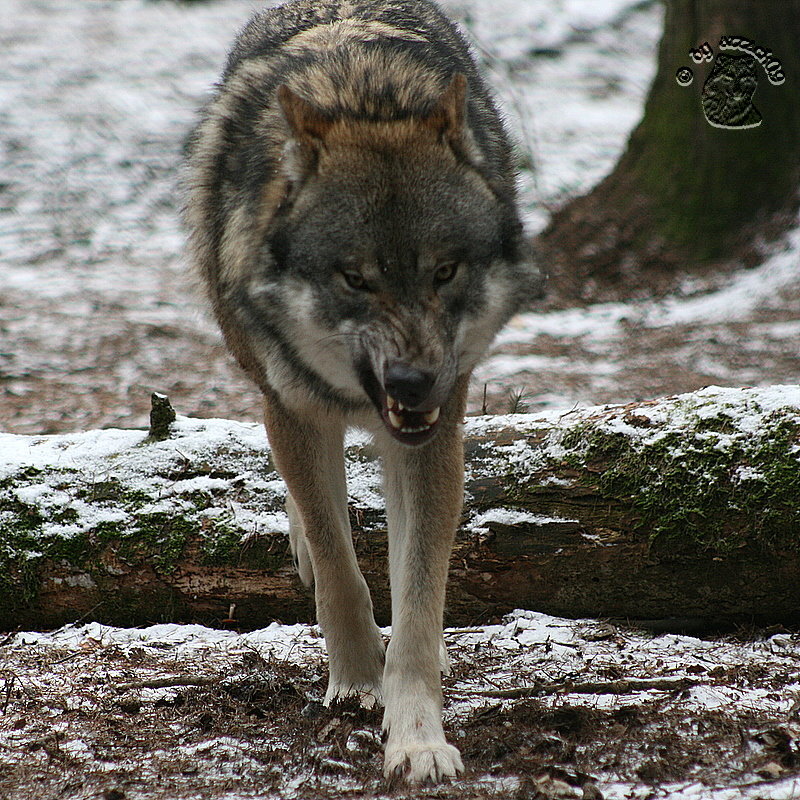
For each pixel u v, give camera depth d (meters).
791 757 6.04
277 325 7.26
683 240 20.88
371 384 6.97
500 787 6.00
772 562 8.16
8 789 6.14
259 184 7.35
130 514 9.04
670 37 21.36
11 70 34.12
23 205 26.14
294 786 6.15
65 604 9.05
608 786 5.89
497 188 7.28
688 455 8.40
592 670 7.71
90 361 17.69
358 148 6.79
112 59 35.44
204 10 40.12
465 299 6.89
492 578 8.70
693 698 7.06
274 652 8.41
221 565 8.91
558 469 8.70
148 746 6.70
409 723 6.51
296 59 8.12
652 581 8.43
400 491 7.46
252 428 9.63
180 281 22.33
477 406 14.94
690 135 21.03
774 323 17.98
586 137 29.53
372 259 6.62
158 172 27.98
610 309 19.92
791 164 20.72
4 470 9.29
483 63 31.48
